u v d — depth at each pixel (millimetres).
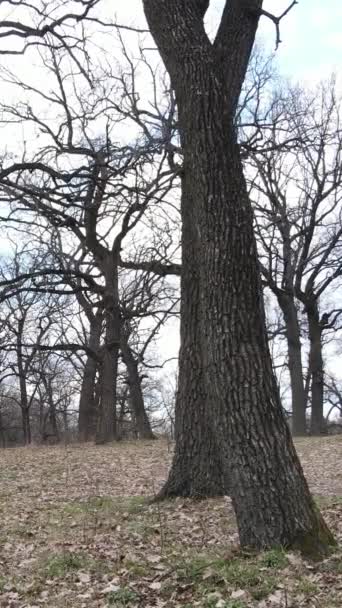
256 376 5988
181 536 7152
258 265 6391
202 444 8820
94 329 28531
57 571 6203
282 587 5066
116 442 20781
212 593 5133
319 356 31500
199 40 6863
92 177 12766
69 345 22094
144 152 11977
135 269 22953
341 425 37531
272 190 28609
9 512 9016
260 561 5496
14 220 16188
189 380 8961
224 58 8625
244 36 8727
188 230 9039
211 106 6559
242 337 6055
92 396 29016
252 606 4816
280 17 8648
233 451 5922
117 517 8258
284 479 5801
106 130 25250
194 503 8516
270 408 5949
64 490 10938
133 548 6812
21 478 12641
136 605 5215
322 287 31141
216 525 7457
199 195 6426
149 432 23531
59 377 43719
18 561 6723
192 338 9000
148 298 27141
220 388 6031
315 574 5281
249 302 6152
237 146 6590
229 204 6316
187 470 8867
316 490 10148
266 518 5730
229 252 6207
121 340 22391
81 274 19656
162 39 7035
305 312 31656
